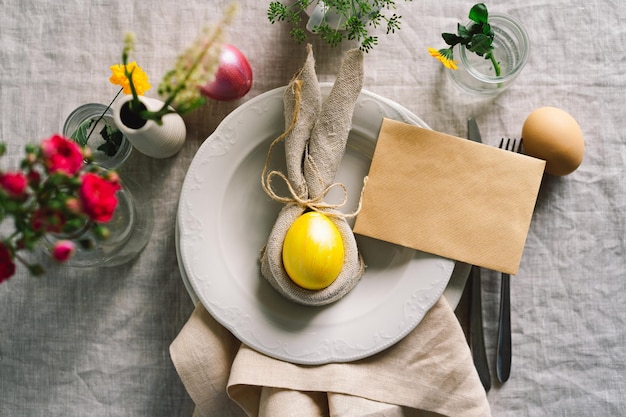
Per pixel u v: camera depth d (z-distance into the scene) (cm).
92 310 53
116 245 47
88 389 53
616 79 53
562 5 53
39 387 53
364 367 49
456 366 49
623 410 53
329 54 53
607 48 53
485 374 51
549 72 53
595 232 53
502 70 50
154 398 53
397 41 53
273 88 53
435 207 49
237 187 51
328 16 48
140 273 53
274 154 51
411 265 49
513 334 53
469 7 53
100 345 53
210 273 49
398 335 48
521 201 48
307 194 48
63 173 33
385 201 49
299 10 52
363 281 50
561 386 53
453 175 49
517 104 53
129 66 45
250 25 53
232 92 49
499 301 52
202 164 49
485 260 49
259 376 48
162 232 53
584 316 53
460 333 49
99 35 53
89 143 49
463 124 53
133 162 52
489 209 49
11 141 53
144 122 46
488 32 46
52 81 53
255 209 51
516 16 53
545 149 49
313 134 48
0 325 53
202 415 51
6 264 32
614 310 53
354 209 51
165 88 40
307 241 45
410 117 49
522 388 53
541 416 53
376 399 49
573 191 53
